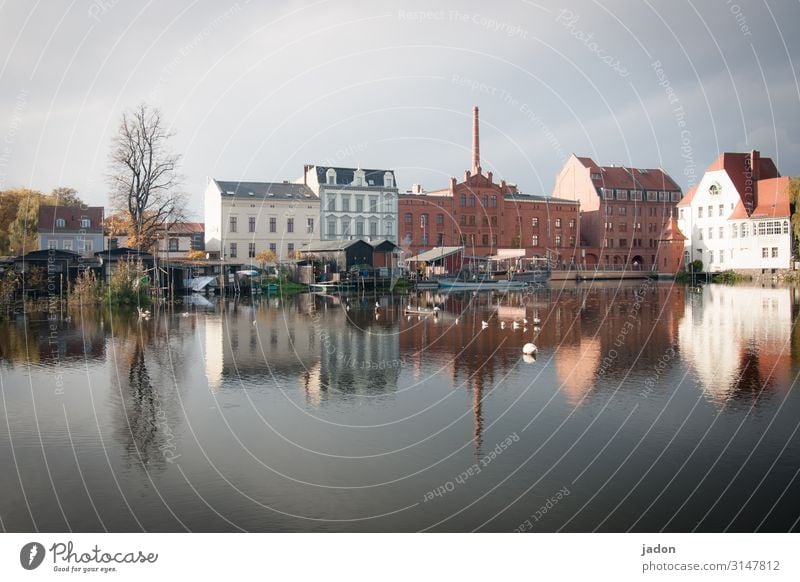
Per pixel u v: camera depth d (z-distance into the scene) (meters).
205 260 77.88
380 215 97.31
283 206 90.69
